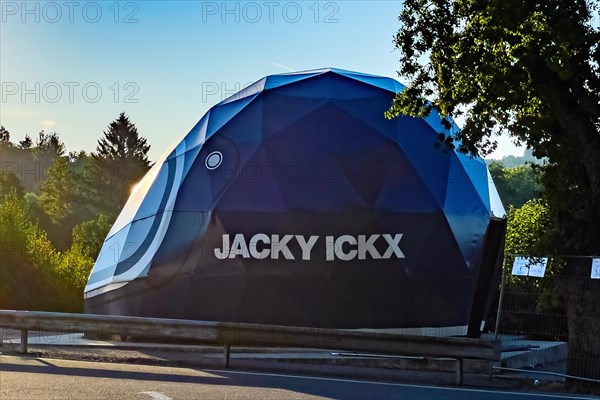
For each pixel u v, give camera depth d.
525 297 14.12
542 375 13.17
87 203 89.56
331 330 11.62
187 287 16.77
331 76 19.09
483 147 13.74
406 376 11.81
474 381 11.83
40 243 27.56
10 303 24.56
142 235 17.83
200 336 11.91
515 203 72.44
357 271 16.59
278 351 14.85
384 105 18.48
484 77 12.51
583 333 12.53
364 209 16.78
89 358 11.98
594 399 9.83
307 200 16.81
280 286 16.53
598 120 12.73
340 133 17.69
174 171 18.30
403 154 17.64
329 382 10.30
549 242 12.96
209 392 8.74
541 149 13.35
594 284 12.53
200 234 16.91
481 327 18.62
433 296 17.00
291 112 18.12
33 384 8.79
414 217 17.02
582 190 12.81
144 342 15.99
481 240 17.98
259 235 16.64
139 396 8.21
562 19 11.27
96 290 18.27
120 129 80.31
